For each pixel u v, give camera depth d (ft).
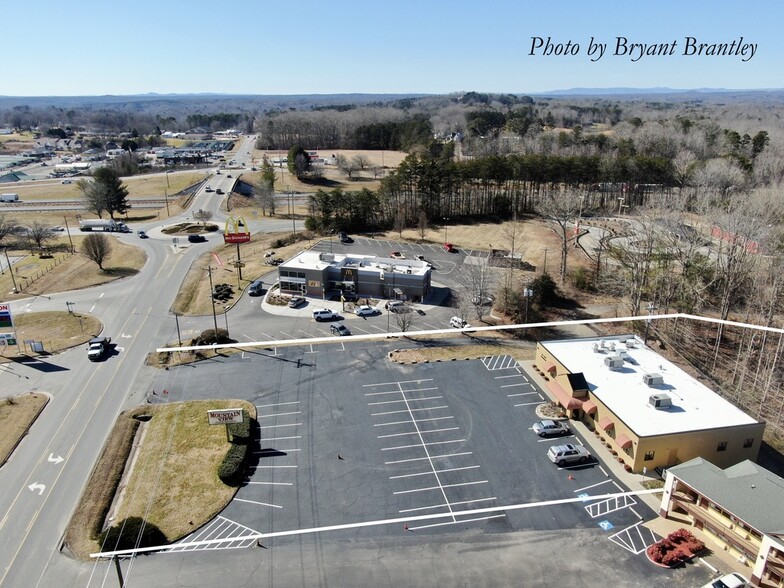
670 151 521.24
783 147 510.58
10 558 118.83
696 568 115.85
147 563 117.19
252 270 302.66
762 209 258.16
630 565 116.47
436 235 370.94
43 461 149.18
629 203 432.25
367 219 391.24
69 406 174.60
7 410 171.12
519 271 298.35
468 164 412.57
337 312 246.27
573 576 113.80
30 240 366.02
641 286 242.58
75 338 222.07
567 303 265.13
